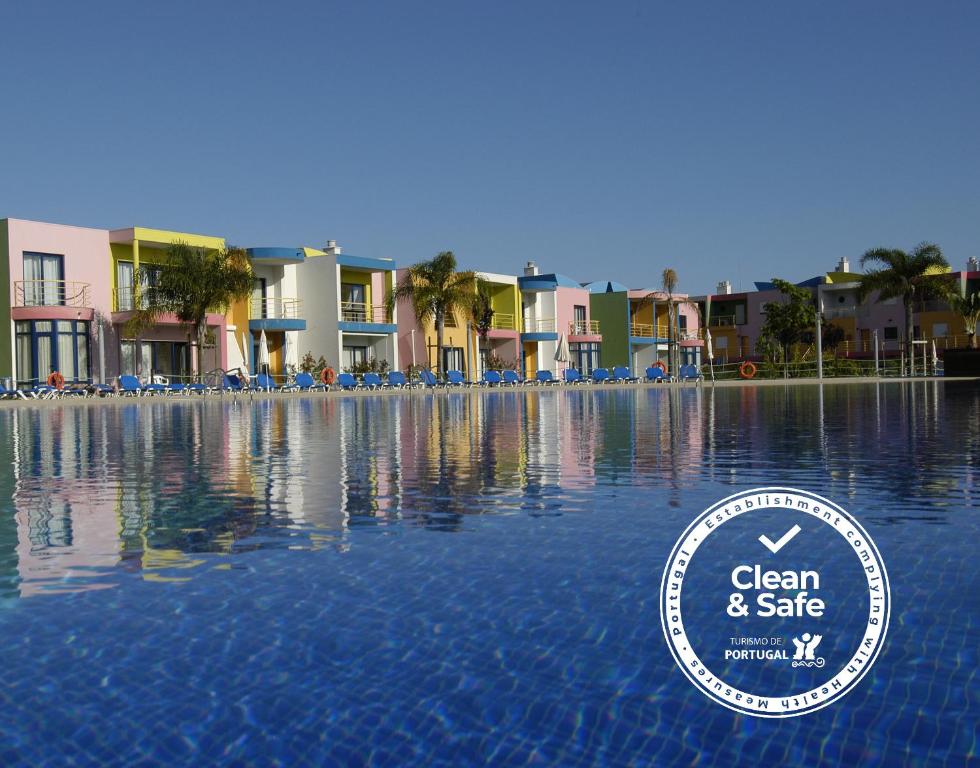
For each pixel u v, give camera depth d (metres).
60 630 3.84
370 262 42.16
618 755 2.73
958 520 5.80
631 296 57.00
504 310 50.69
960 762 2.67
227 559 5.05
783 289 65.00
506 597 4.23
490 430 14.09
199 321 33.97
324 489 7.61
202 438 13.21
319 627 3.84
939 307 62.88
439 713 3.01
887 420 15.03
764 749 2.76
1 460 10.20
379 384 38.88
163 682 3.28
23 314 31.59
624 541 5.35
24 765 2.71
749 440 11.58
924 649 3.50
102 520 6.25
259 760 2.72
